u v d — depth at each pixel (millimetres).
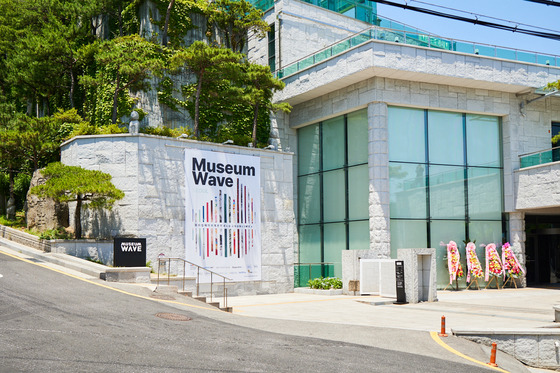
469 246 33062
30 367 9102
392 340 14383
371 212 31453
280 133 37750
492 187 35000
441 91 33688
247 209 29844
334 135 35500
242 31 39469
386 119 32094
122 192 25484
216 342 12453
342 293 28906
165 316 15547
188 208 27797
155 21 36125
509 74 34062
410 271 24438
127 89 32812
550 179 32031
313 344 13195
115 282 20578
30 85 35062
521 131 35562
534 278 38188
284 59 38375
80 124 30625
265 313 20469
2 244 26766
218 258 28453
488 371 11477
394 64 31047
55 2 36094
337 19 41844
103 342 11422
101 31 39031
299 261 37406
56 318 13539
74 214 27906
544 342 14539
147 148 27016
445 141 33969
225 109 36500
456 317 19266
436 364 11734
